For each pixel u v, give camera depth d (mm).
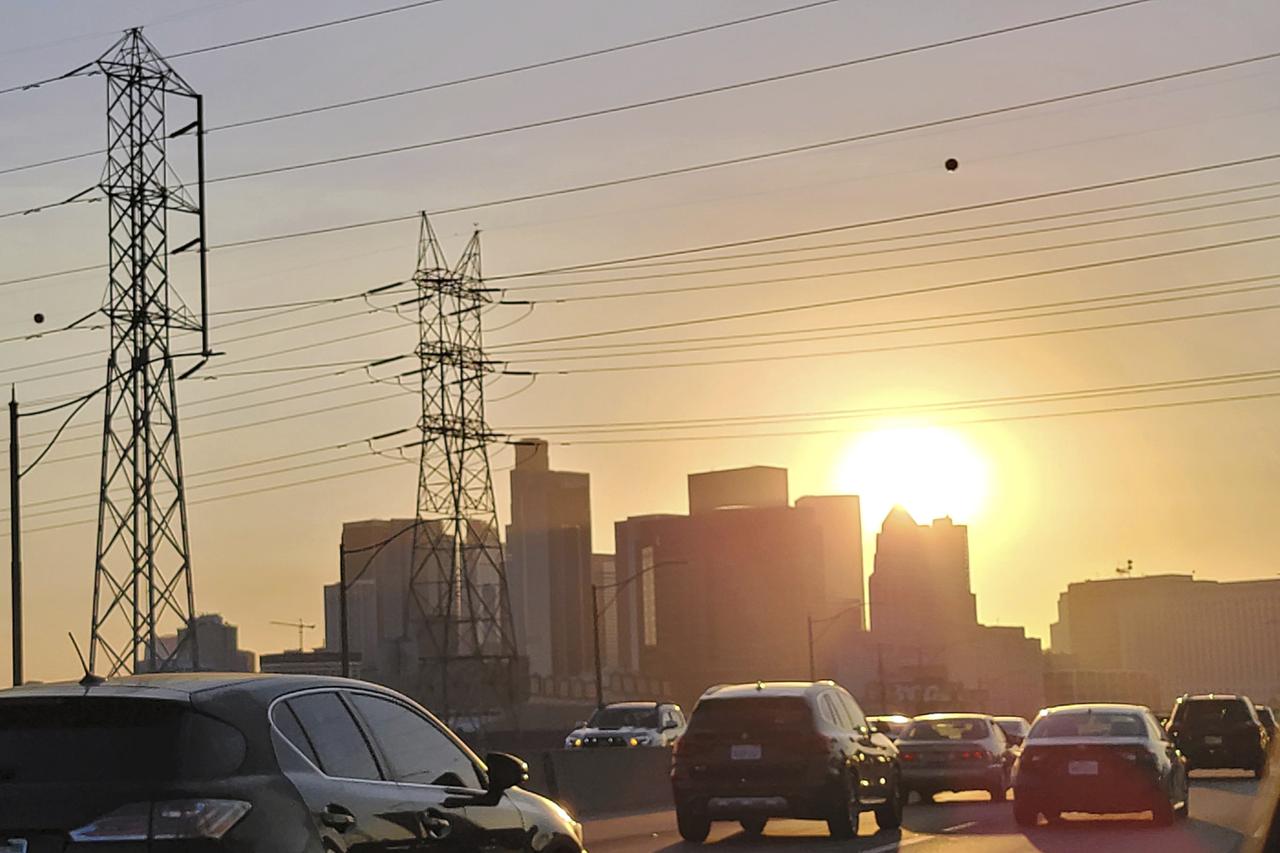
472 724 138375
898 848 40406
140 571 100062
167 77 104750
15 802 14227
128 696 14859
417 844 16484
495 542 154625
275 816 14656
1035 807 46031
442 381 142750
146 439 101250
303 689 16312
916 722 62250
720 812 42531
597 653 123875
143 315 102500
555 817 19594
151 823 14031
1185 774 49156
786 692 43062
